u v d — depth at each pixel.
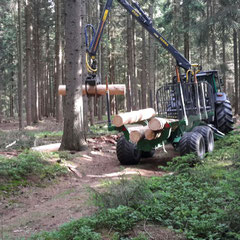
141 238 3.53
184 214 4.07
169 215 4.26
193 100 9.27
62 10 26.98
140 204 4.51
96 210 4.79
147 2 22.20
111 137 13.08
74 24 9.75
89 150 10.00
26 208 5.30
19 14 18.97
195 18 21.97
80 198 5.60
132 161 8.38
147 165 8.44
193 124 9.12
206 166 6.77
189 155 7.02
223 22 18.03
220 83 11.65
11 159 7.52
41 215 4.85
